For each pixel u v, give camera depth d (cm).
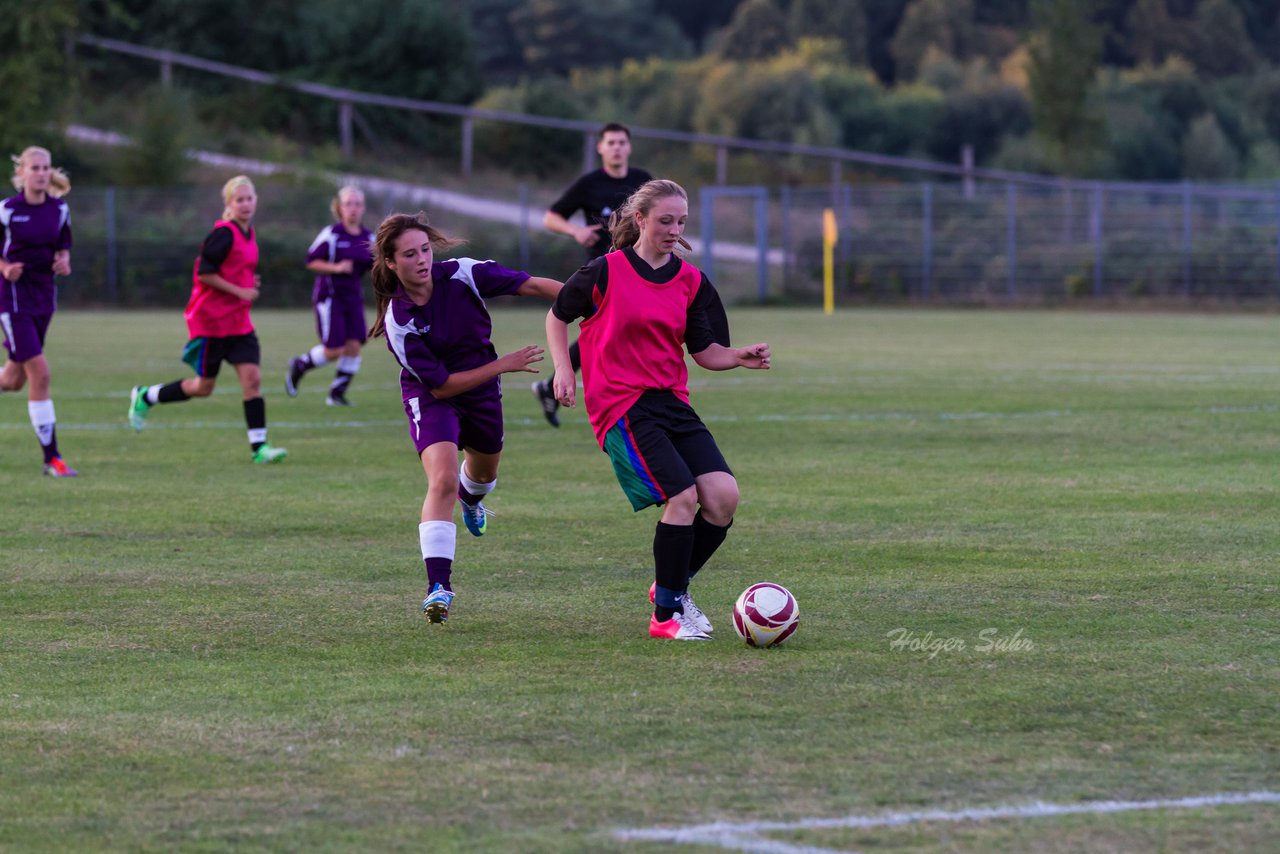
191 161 11925
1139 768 1046
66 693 1248
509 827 944
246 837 933
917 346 5994
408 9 16238
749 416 3447
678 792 1003
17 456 2827
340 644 1414
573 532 2020
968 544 1905
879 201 10419
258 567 1791
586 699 1222
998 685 1254
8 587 1675
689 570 1445
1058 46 11900
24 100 11112
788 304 10369
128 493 2378
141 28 15800
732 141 14862
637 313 1450
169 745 1112
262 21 16162
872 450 2852
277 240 10044
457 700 1222
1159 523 2045
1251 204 9775
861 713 1177
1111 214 9994
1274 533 1962
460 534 2006
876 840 916
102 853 911
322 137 15238
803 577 1712
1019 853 898
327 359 3738
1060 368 4844
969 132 19925
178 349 5869
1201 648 1373
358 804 987
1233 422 3266
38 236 2525
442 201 12481
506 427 3303
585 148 15975
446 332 1543
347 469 2658
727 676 1289
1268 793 996
